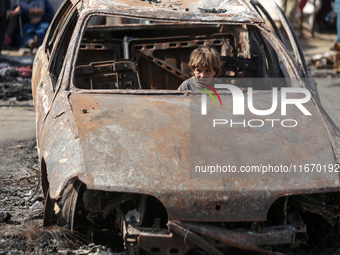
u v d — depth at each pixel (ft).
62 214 11.10
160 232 9.97
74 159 10.35
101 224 11.78
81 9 14.89
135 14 14.30
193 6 15.65
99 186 9.78
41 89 14.79
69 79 13.17
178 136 10.85
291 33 15.56
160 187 9.78
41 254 10.98
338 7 39.09
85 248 11.21
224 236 9.80
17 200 14.60
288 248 10.63
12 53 37.37
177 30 20.24
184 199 9.75
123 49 18.72
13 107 26.27
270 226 10.41
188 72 19.07
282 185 10.07
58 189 10.06
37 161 18.11
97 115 11.53
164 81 18.95
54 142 11.30
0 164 17.60
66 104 12.12
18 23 39.34
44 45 18.84
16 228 12.50
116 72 15.96
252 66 17.67
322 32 62.59
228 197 9.82
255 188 9.95
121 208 10.98
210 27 20.25
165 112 11.81
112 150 10.41
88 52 18.57
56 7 40.86
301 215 12.01
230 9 15.25
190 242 9.87
